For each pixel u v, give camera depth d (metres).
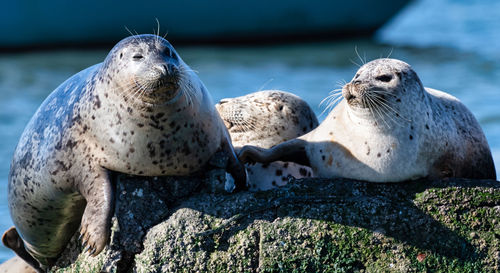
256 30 60.00
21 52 58.44
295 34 60.97
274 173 17.27
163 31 59.12
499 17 66.81
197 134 14.34
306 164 16.25
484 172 16.78
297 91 36.81
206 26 59.25
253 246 14.09
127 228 14.26
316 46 58.03
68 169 14.45
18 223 15.92
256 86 38.66
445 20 68.44
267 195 14.49
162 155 14.15
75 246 15.89
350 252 14.06
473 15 69.00
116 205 14.29
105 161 14.19
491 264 14.02
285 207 14.32
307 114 18.50
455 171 15.55
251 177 17.14
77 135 14.38
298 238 14.09
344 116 15.32
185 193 14.73
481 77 40.38
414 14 73.50
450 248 14.09
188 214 14.32
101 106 14.05
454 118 16.12
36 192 15.03
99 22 58.53
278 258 14.02
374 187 14.66
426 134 14.78
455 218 14.23
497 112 31.61
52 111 15.21
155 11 58.53
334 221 14.17
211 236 14.14
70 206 15.02
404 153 14.55
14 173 15.62
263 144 17.69
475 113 31.59
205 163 14.79
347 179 14.82
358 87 14.37
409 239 14.12
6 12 57.44
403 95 14.61
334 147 15.19
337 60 49.56
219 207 14.40
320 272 14.02
